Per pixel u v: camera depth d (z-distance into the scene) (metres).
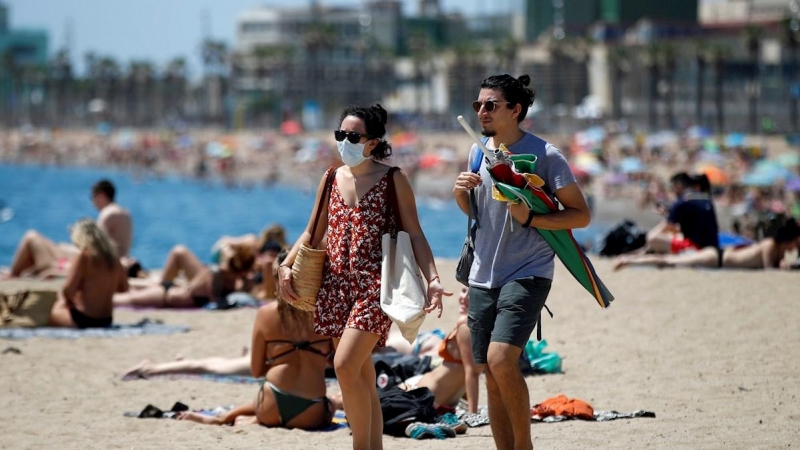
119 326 42.56
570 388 31.02
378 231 20.80
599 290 20.30
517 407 20.02
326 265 21.09
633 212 179.88
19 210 171.12
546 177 20.39
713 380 31.22
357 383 20.53
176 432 26.45
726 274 52.41
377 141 21.00
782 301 44.28
